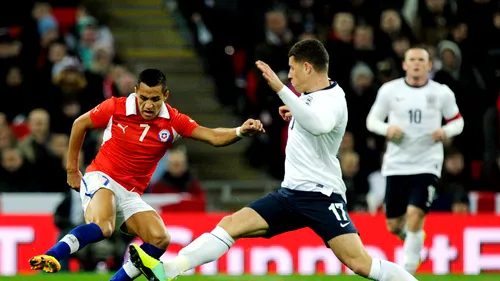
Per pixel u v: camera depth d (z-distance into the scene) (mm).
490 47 55812
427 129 34906
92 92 51094
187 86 60375
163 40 63625
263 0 59688
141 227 26688
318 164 24859
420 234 34062
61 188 46344
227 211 51000
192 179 46812
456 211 45688
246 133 26094
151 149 26828
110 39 58625
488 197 46219
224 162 57000
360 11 58125
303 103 23594
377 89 52406
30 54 53188
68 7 61688
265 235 25500
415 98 35062
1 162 46094
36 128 46625
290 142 25297
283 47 54219
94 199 26219
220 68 58375
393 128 34375
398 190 35031
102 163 26891
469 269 42938
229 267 42312
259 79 53500
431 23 58094
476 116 53188
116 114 26672
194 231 42938
